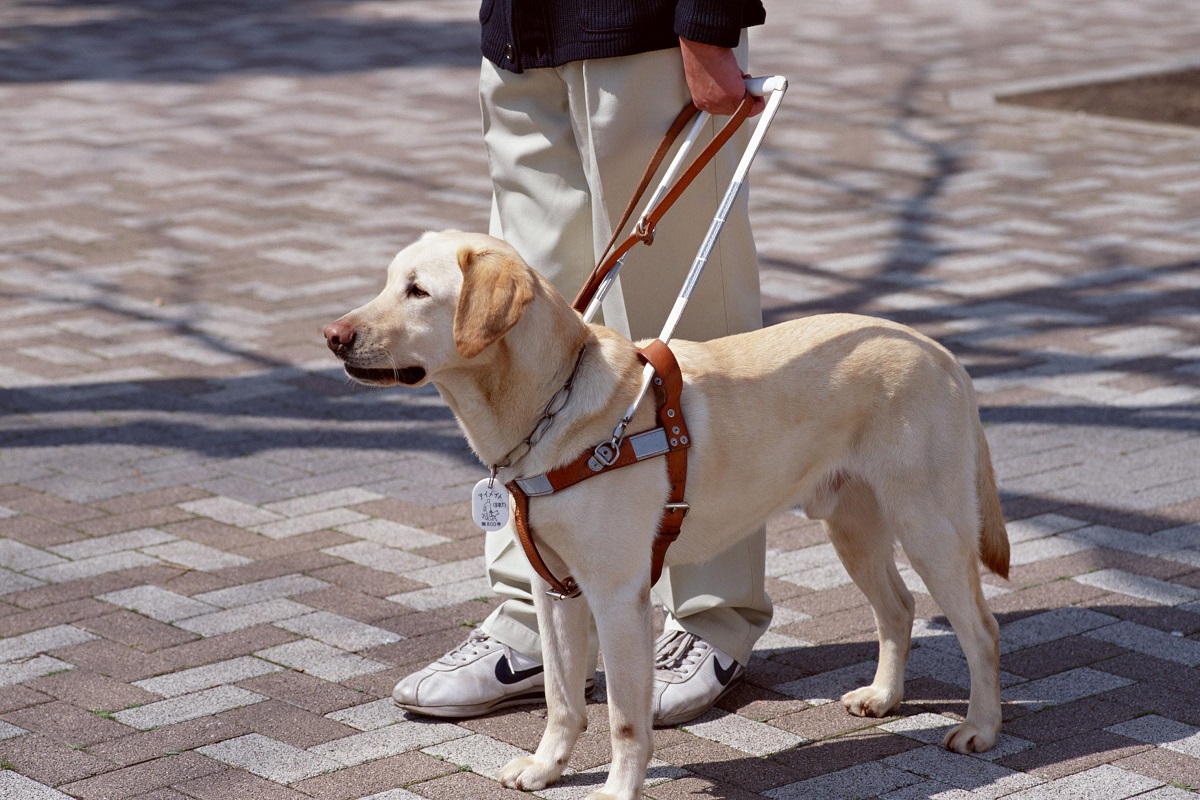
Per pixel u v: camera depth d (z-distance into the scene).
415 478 5.60
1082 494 5.28
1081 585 4.53
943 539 3.53
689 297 3.42
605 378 3.25
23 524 5.06
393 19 19.83
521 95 3.78
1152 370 6.68
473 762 3.53
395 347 3.18
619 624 3.24
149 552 4.84
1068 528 4.98
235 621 4.30
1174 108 12.85
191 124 12.91
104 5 21.34
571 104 3.66
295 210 9.98
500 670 3.79
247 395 6.57
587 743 3.65
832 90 14.20
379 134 12.50
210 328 7.55
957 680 3.97
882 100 13.68
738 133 3.87
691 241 3.82
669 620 3.98
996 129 12.39
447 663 3.81
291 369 6.94
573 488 3.20
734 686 3.94
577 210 3.79
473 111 13.51
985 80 14.48
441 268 3.19
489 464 3.32
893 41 17.30
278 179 10.90
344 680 3.94
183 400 6.49
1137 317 7.50
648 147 3.68
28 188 10.59
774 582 4.64
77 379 6.76
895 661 3.76
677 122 3.67
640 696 3.25
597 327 3.40
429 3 21.48
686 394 3.38
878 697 3.75
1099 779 3.36
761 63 15.80
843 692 3.89
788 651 4.16
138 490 5.42
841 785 3.38
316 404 6.48
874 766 3.47
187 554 4.82
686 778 3.44
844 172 11.01
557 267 3.84
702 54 3.54
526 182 3.82
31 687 3.86
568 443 3.21
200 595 4.49
